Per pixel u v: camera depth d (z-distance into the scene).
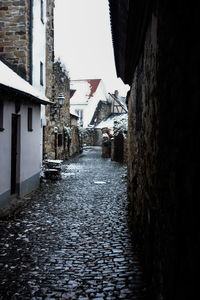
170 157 2.34
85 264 4.70
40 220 7.19
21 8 12.59
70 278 4.24
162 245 2.70
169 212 2.38
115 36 5.76
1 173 7.89
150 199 3.65
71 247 5.44
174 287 2.15
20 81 10.37
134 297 3.71
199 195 1.61
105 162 23.31
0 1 12.66
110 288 3.94
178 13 2.04
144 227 4.39
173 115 2.22
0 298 3.71
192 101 1.73
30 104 10.79
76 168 18.89
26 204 8.87
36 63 13.92
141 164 4.95
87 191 11.16
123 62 7.15
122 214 7.79
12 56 12.68
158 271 2.92
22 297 3.73
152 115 3.45
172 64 2.25
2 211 7.71
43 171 13.89
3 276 4.30
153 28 3.32
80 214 7.78
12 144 9.38
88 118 44.06
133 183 6.82
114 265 4.65
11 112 8.69
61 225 6.80
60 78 21.88
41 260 4.87
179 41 2.02
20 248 5.38
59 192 10.91
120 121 24.73
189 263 1.79
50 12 16.88
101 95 46.78
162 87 2.70
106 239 5.86
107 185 12.59
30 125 11.06
